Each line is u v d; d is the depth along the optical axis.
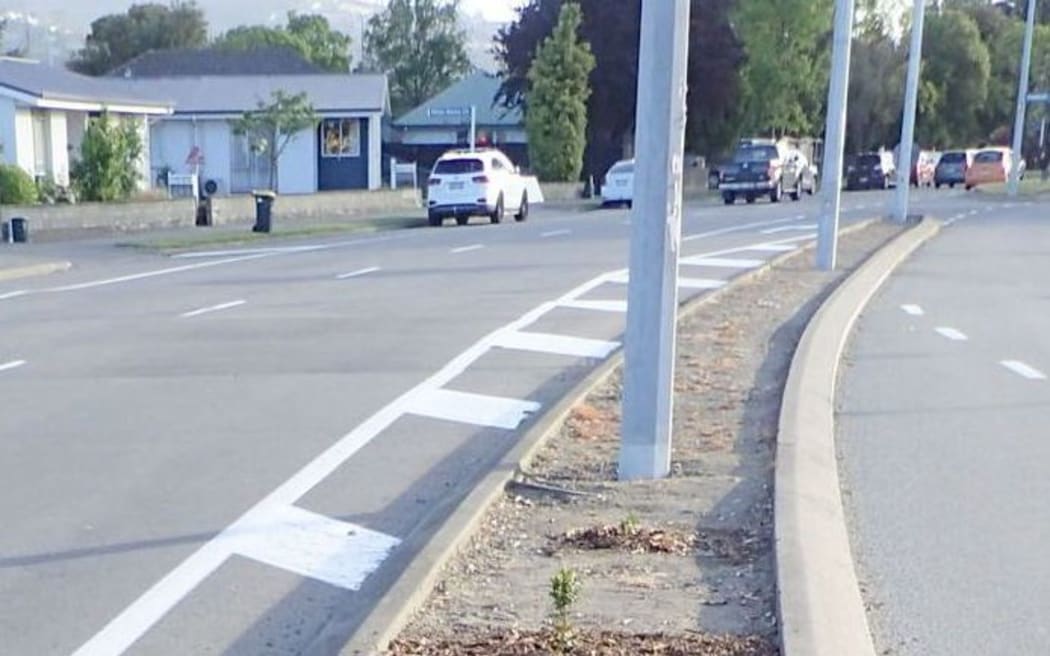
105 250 28.52
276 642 5.83
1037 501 7.98
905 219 34.59
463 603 5.93
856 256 24.30
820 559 6.46
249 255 27.58
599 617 5.68
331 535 7.37
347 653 5.30
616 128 61.03
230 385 11.95
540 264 23.81
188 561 6.93
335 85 57.00
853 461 9.01
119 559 6.98
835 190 21.75
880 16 76.12
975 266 23.75
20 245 29.05
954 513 7.73
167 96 53.41
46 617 6.15
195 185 43.78
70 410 10.87
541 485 8.09
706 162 65.94
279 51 64.88
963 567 6.74
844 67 21.55
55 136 39.50
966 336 15.01
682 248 26.83
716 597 5.95
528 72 57.97
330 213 42.41
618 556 6.61
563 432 9.66
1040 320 16.39
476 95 70.38
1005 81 86.88
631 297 8.20
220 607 6.26
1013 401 11.12
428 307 17.62
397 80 91.06
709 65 61.56
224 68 60.91
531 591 6.09
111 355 13.78
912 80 34.28
